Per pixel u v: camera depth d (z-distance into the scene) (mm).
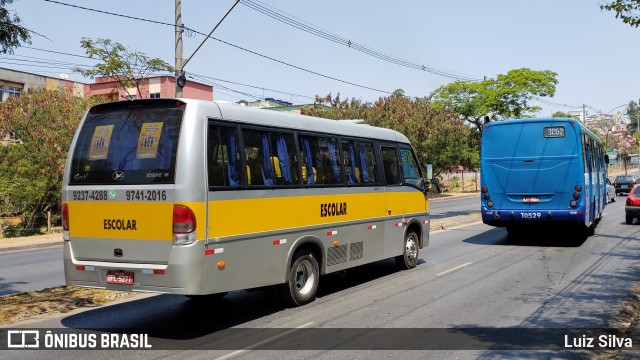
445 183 63000
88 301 8906
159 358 5977
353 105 42281
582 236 16859
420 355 5941
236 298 9227
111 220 7055
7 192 24703
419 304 8391
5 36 8078
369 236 10312
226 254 7062
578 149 14445
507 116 24172
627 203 21375
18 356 6094
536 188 14828
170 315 8008
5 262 15391
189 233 6617
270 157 8047
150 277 6770
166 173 6758
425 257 13484
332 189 9305
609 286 9602
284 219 8156
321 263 9000
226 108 7418
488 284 9898
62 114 27031
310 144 8969
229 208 7148
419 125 42688
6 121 26625
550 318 7461
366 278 10836
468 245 15719
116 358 5996
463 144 45062
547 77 23484
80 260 7328
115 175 7121
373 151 10758
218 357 5980
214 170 7023
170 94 41938
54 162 25719
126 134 7207
